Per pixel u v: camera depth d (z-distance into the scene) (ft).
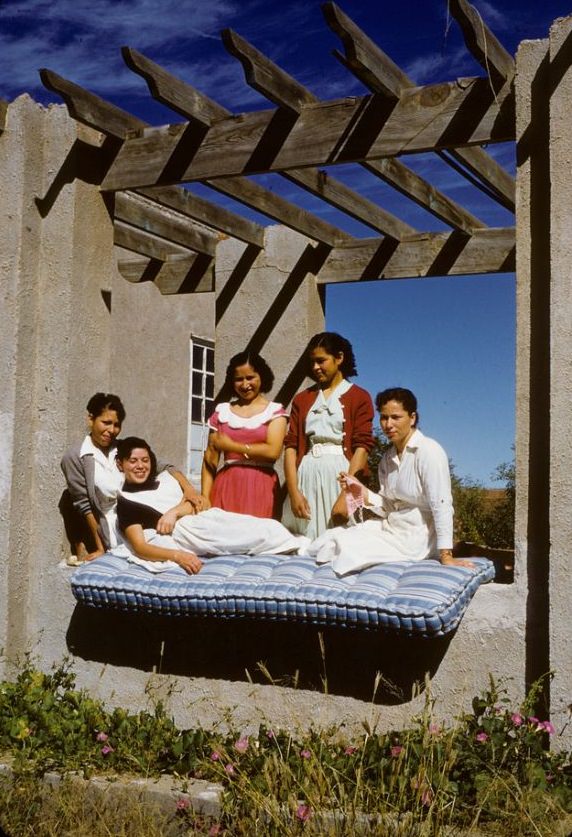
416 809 13.56
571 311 16.07
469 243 27.89
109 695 19.49
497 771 14.28
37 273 20.99
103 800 15.34
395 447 18.30
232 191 24.49
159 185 20.70
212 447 20.95
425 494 17.67
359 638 17.39
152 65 18.39
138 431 39.88
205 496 21.08
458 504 49.01
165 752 16.42
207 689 18.57
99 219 21.34
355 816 13.61
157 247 31.63
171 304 42.24
